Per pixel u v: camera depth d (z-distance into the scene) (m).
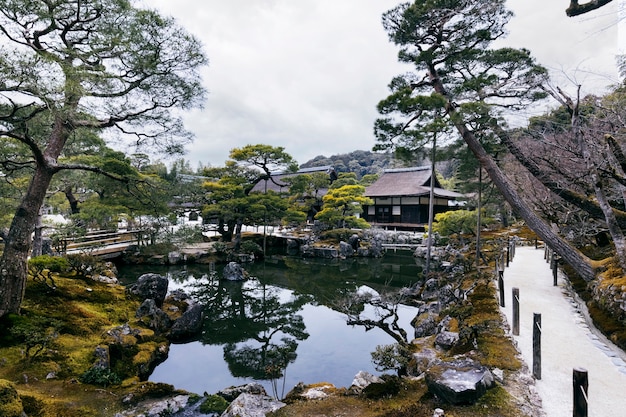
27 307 7.94
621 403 4.29
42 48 7.45
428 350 6.89
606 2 3.93
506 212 27.97
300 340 10.21
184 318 10.18
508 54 11.16
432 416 3.91
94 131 10.16
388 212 33.19
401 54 12.75
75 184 15.90
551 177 10.49
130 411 5.26
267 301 14.55
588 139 8.52
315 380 7.70
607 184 9.23
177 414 5.20
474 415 3.91
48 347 6.75
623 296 6.50
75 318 8.21
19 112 7.38
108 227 18.33
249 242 23.30
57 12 7.31
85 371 6.33
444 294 10.80
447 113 11.65
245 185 25.17
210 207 22.09
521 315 7.69
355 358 8.88
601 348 5.95
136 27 7.82
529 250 18.00
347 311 10.64
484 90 10.88
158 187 10.02
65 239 16.38
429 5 9.99
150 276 11.27
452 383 4.24
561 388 4.63
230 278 17.42
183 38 8.42
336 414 4.41
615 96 8.13
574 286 9.60
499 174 10.49
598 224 10.87
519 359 5.48
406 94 11.28
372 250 23.70
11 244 7.26
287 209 24.55
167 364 8.45
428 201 31.08
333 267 20.91
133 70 8.12
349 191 25.56
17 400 4.04
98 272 11.77
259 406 4.75
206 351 9.38
